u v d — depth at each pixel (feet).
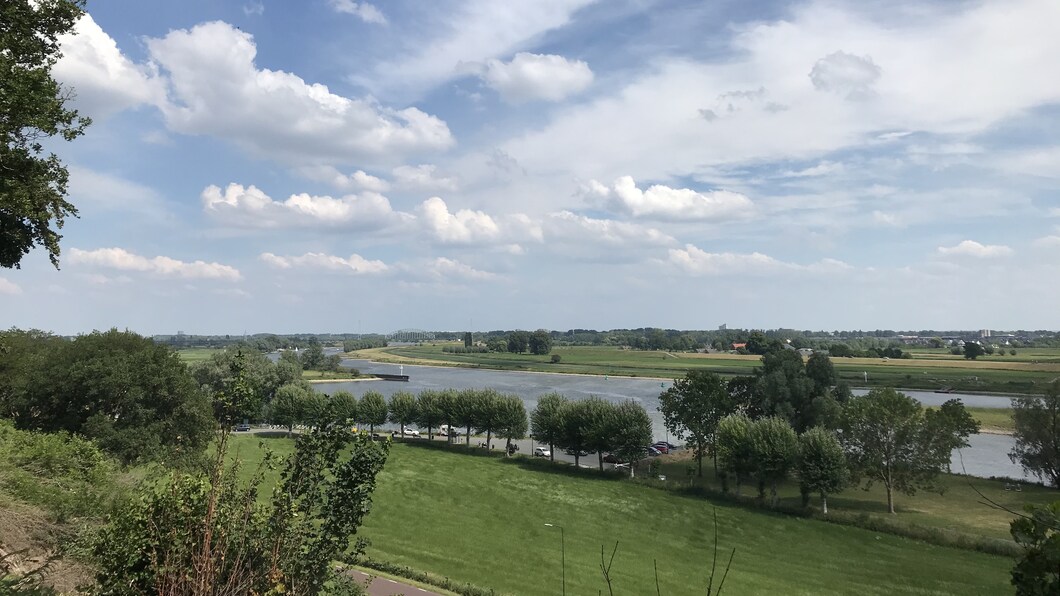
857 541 168.96
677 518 192.75
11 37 66.28
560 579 132.98
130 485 76.07
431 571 131.23
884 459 206.49
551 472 262.47
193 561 29.17
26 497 61.21
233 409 32.32
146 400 173.17
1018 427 230.07
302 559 33.01
